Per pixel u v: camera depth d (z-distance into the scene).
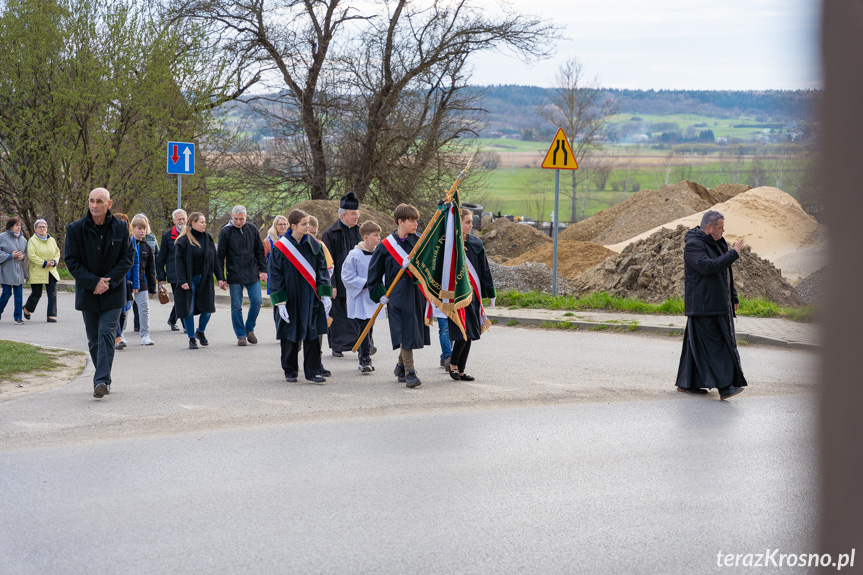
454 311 8.98
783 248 26.58
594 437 6.66
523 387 8.77
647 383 8.98
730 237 28.20
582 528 4.64
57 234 24.17
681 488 5.34
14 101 23.11
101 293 8.23
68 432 6.85
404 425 7.08
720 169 92.56
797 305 16.30
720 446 6.36
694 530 4.60
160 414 7.51
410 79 29.20
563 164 15.45
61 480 5.54
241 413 7.55
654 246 18.08
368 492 5.29
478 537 4.51
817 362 4.39
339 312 11.13
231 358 11.07
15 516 4.86
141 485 5.43
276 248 9.09
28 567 4.13
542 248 26.30
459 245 8.98
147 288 12.57
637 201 42.19
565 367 10.06
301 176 30.31
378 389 8.75
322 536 4.53
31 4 22.73
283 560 4.20
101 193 8.12
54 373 9.73
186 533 4.58
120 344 12.01
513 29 28.31
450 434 6.76
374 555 4.26
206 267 12.02
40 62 22.81
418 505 5.04
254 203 30.06
